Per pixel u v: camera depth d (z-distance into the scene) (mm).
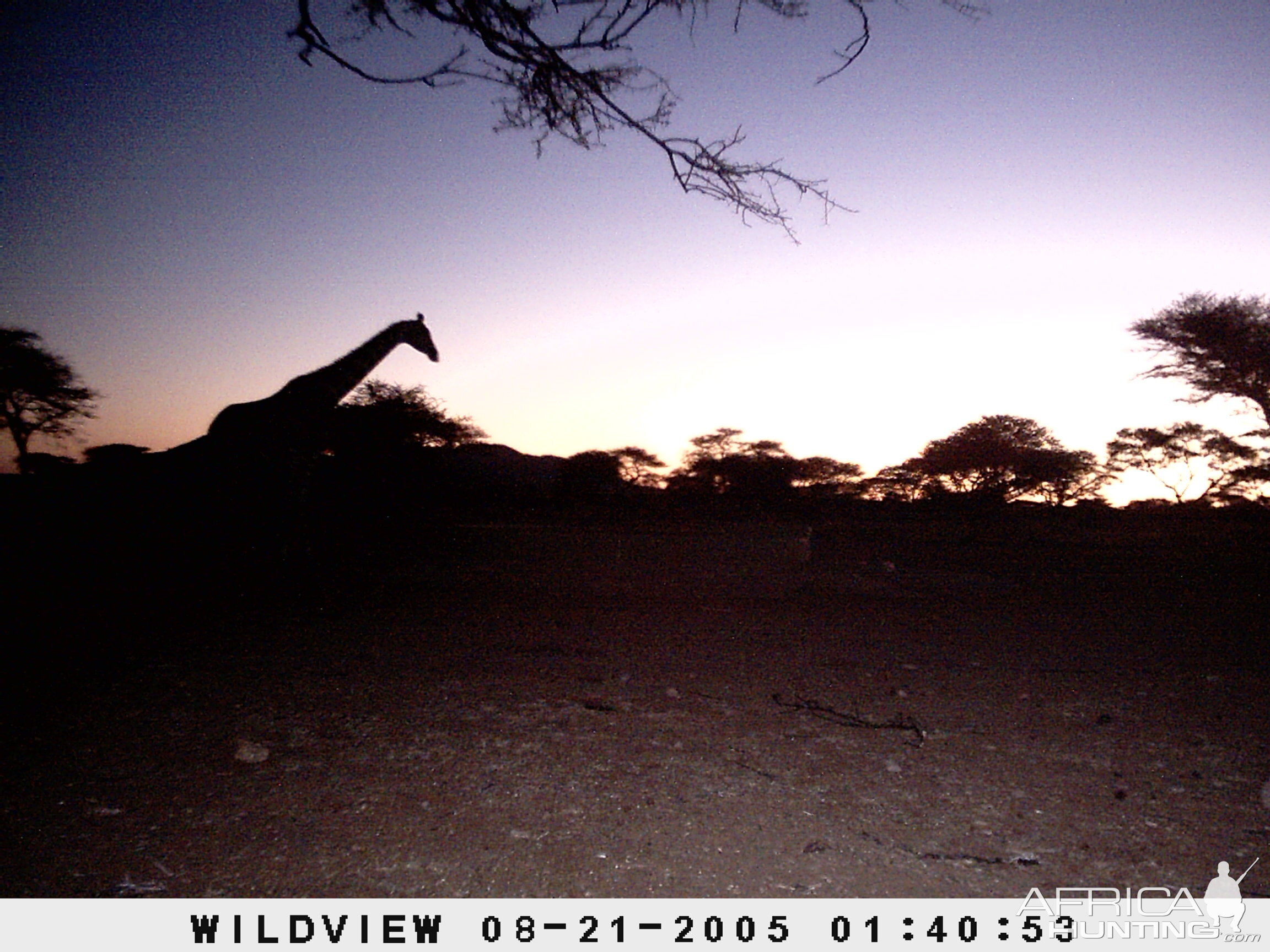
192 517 14164
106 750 5109
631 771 4875
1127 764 5098
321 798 4398
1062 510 38969
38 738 5312
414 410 23906
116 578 13461
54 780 4582
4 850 3744
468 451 27719
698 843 3920
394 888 3506
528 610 11477
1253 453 37531
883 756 5203
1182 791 4637
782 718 6074
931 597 14094
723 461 38156
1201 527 35250
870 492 41156
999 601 13727
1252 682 7488
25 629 9375
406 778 4711
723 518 33625
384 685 6891
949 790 4625
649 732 5668
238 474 14227
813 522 35562
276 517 14781
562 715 6070
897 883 3598
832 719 6070
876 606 12703
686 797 4480
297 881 3535
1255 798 4539
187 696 6465
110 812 4164
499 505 30500
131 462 14414
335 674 7289
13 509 13602
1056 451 35812
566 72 4902
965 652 8867
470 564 16078
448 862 3711
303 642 8805
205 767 4836
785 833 4043
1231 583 16641
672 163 5219
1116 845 3959
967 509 36625
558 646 8797
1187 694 7012
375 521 19562
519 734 5555
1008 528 35938
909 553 23922
